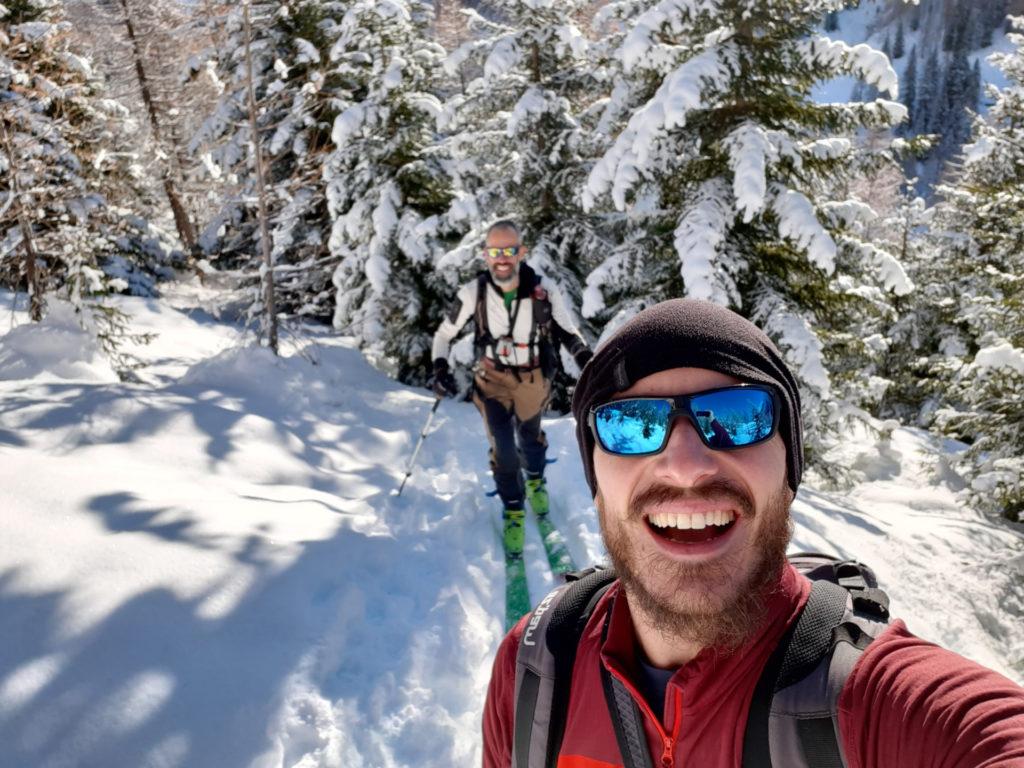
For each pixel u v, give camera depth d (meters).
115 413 5.40
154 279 17.91
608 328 7.89
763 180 6.47
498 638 3.40
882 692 0.79
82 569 3.13
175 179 20.64
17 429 4.89
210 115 14.12
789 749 0.81
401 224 10.00
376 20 9.99
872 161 7.46
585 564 4.01
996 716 0.72
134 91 20.22
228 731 2.53
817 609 0.89
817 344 7.11
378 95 9.89
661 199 7.99
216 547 3.52
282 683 2.79
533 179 9.55
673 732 0.88
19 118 9.45
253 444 5.63
